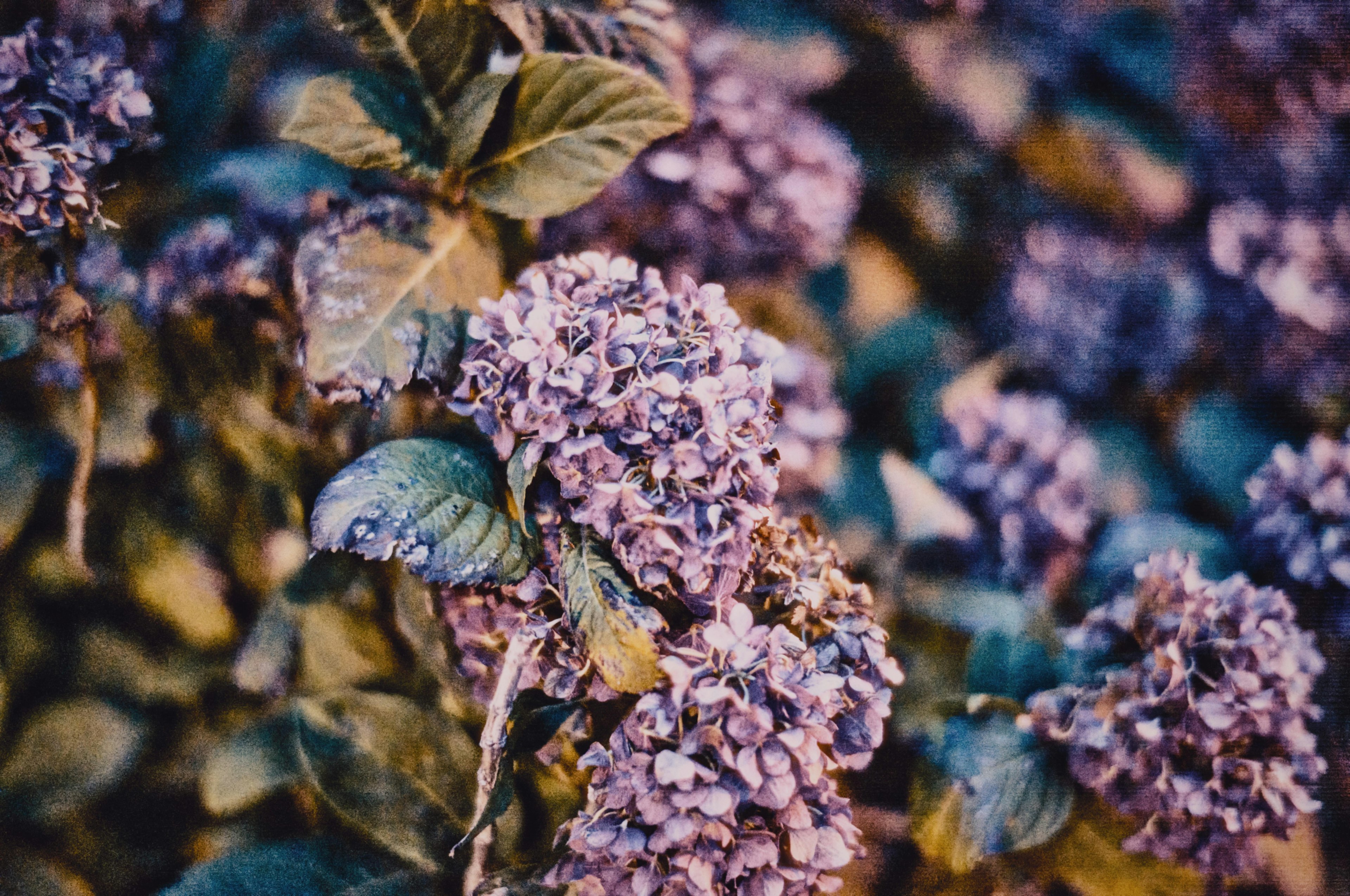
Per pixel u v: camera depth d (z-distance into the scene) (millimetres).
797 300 1004
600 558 649
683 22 963
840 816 639
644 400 622
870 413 1025
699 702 603
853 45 1030
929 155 1064
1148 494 1047
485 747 649
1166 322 1057
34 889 719
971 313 1085
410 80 713
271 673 760
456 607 707
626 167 715
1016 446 927
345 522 648
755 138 863
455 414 736
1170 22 1068
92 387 729
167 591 766
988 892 773
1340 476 851
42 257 710
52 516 752
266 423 764
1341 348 1013
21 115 672
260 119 782
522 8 709
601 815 629
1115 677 740
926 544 908
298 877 707
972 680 817
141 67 746
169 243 732
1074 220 1085
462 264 717
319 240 707
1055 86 1072
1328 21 1020
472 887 700
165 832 742
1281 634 721
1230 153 1068
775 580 689
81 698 750
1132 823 766
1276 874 828
